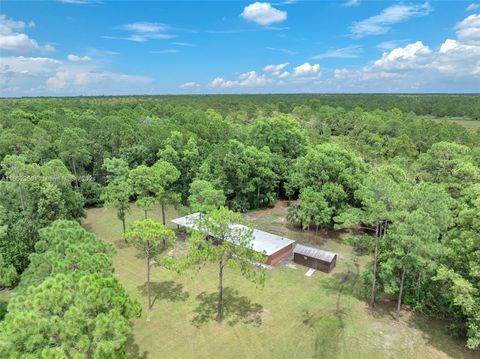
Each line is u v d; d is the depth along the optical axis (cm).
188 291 3058
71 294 1488
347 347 2381
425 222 2422
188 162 5491
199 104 15462
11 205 3541
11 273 2928
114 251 2425
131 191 4122
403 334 2523
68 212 3888
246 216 5106
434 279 2327
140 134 6469
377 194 2781
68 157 5319
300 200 4381
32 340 1301
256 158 5225
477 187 3288
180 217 4656
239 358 2256
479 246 2248
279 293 3058
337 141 7662
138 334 2459
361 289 3066
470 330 2184
